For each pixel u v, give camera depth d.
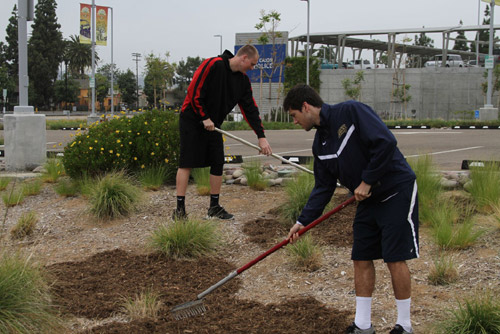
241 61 5.84
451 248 4.71
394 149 3.02
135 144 7.81
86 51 91.44
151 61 49.84
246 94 6.08
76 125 28.14
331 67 41.47
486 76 34.53
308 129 3.34
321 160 3.34
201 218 6.11
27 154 9.40
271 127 27.12
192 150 5.89
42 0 79.31
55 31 79.88
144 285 4.41
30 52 79.12
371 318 3.63
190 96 5.77
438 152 11.52
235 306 3.95
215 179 6.09
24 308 3.46
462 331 3.14
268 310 3.84
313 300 3.98
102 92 81.19
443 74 36.53
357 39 42.00
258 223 5.87
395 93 36.78
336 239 5.22
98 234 5.92
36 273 3.94
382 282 4.20
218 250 5.25
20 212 6.90
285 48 38.56
